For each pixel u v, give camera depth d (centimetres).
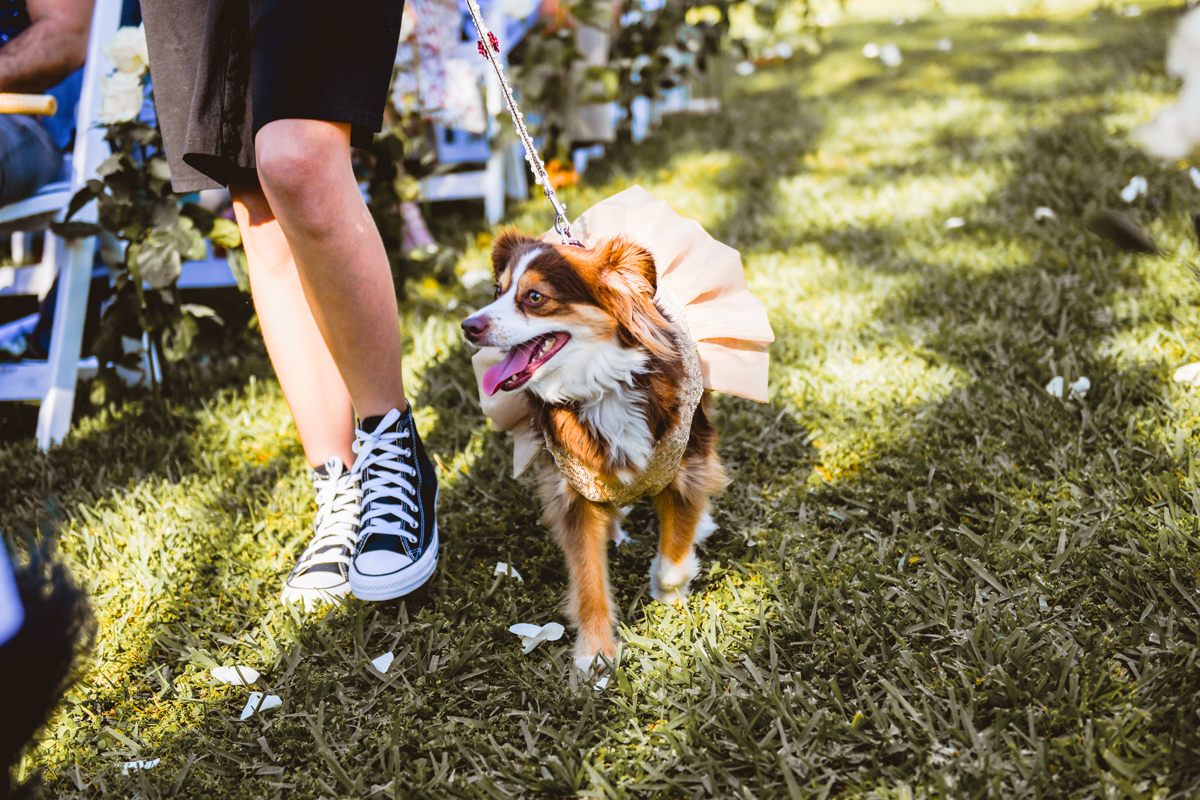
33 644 99
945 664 174
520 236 208
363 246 191
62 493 270
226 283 372
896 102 656
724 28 591
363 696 187
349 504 220
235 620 212
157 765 173
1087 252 357
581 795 157
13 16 297
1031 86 656
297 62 175
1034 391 271
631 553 228
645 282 185
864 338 320
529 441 211
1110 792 141
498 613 207
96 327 344
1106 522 208
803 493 240
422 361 332
